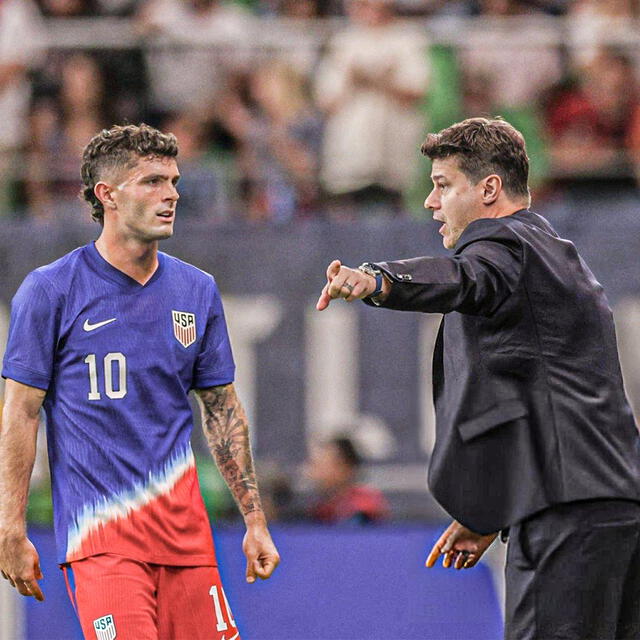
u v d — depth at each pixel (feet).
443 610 94.22
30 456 51.13
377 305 44.98
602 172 120.06
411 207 118.21
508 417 47.21
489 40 120.16
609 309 49.29
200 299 53.72
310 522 102.94
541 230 48.96
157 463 51.62
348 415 113.09
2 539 50.47
